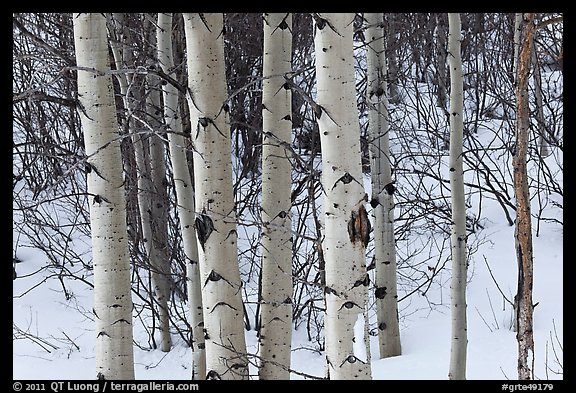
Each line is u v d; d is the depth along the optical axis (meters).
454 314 9.70
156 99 11.99
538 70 16.89
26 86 15.98
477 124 19.52
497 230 17.36
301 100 16.69
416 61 22.09
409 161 19.50
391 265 12.27
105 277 6.43
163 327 13.66
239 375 5.93
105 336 6.46
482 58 23.23
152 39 13.30
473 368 10.97
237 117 16.66
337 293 4.77
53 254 15.86
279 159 6.98
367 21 11.43
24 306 15.53
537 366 10.62
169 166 15.59
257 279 15.78
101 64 6.31
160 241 13.34
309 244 16.28
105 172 6.37
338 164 4.70
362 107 16.11
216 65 5.70
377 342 13.80
